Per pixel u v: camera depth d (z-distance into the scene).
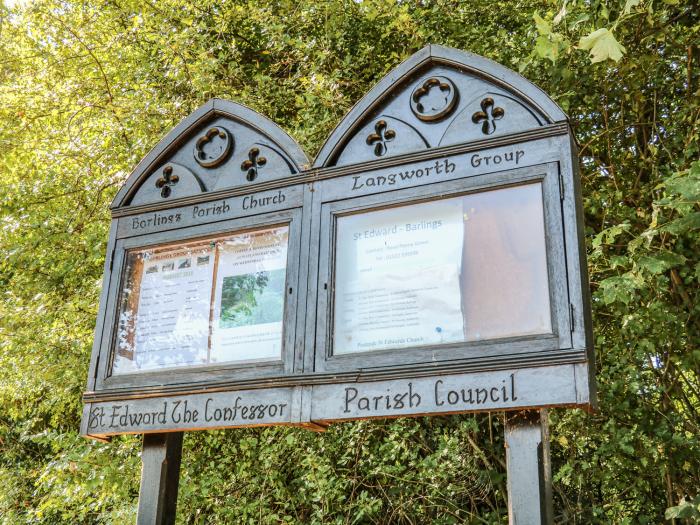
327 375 2.86
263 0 6.85
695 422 4.80
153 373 3.24
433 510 5.30
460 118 3.02
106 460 5.37
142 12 7.16
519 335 2.63
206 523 5.71
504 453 5.24
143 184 3.65
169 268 3.44
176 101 6.31
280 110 6.51
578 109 5.45
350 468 5.48
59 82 7.32
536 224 2.76
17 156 7.04
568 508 4.93
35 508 6.96
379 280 2.96
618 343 4.90
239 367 3.07
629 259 3.93
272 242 3.26
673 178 3.62
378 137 3.17
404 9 5.91
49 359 6.18
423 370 2.71
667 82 5.45
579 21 4.36
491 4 6.13
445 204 2.95
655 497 4.96
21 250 6.40
